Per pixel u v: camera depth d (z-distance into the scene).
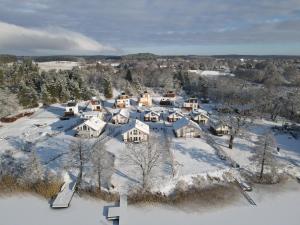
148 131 78.62
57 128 87.62
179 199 52.84
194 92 152.50
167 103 123.38
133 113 107.62
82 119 92.94
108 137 79.31
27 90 112.50
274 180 59.75
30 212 48.34
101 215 47.69
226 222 46.75
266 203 52.44
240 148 74.00
